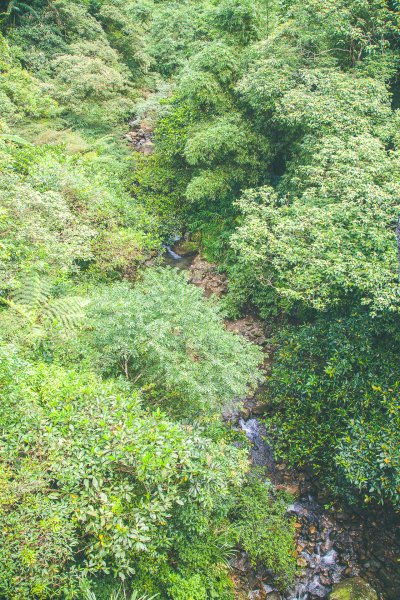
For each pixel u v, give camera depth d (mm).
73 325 6906
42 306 6957
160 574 5277
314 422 8148
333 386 7801
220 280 12469
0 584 3793
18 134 13398
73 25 17469
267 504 7297
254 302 11336
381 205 7367
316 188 8594
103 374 7023
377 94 9203
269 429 8719
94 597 4301
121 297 7648
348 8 9914
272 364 9672
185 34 20766
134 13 21672
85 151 14203
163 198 14648
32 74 15602
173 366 6352
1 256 6797
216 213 13656
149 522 4562
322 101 9109
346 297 8047
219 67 11750
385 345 7703
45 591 4000
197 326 7039
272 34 11695
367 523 7312
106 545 4312
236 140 11523
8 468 4297
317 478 8031
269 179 12648
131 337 6711
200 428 5984
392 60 10008
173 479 5121
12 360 4617
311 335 8719
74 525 4312
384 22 10273
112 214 11820
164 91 17922
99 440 4793
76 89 15242
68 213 9188
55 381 5320
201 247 13820
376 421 7020
